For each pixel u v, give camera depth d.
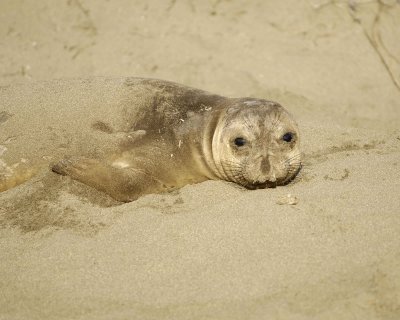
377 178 20.22
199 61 32.88
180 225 18.20
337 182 20.00
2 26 34.84
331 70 32.44
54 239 18.41
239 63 32.81
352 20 34.56
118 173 21.36
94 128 22.77
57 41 34.06
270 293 15.65
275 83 31.75
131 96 23.41
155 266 16.77
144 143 22.20
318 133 25.48
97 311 15.59
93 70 32.56
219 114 21.50
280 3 35.53
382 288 15.53
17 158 22.81
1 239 18.95
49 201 20.58
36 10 35.50
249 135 20.16
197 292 15.83
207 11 35.38
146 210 19.33
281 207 18.38
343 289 15.59
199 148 21.58
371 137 25.30
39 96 24.12
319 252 16.64
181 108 22.70
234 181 20.97
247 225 17.77
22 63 32.94
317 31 34.28
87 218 19.42
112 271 16.75
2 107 24.02
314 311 15.07
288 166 20.17
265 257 16.66
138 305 15.63
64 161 21.50
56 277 16.78
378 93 31.42
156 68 32.56
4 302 16.28
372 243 16.84
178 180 22.02
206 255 16.94
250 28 34.50
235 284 15.95
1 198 21.22
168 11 35.34
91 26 34.69
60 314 15.66
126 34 34.22
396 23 34.47
